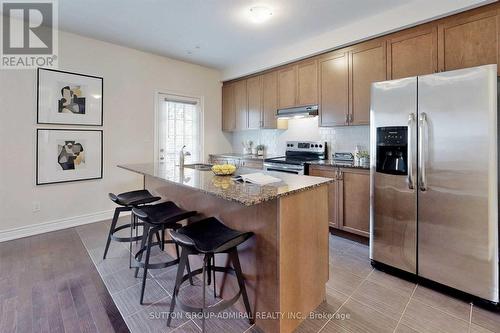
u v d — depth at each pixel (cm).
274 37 360
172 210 226
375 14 295
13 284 219
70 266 250
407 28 281
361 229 299
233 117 510
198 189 170
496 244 184
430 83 206
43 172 334
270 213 160
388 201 236
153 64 430
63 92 344
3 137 306
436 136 205
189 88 479
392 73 294
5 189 310
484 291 189
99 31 343
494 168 182
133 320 179
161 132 446
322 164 330
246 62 462
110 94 386
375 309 191
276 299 159
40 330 168
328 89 356
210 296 204
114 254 276
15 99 312
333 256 277
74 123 354
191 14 297
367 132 355
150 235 204
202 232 174
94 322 176
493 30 229
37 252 279
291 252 165
